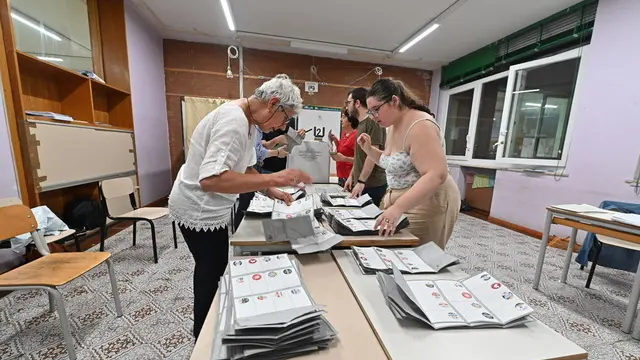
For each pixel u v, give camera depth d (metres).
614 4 2.41
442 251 0.88
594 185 2.57
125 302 1.60
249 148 1.03
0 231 1.25
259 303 0.54
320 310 0.51
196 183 0.99
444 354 0.48
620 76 2.38
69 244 2.20
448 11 2.97
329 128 4.65
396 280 0.65
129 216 2.18
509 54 3.59
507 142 3.46
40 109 2.22
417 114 1.11
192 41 4.10
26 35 1.97
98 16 2.86
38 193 1.86
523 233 3.18
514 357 0.48
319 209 1.27
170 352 1.24
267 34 3.79
